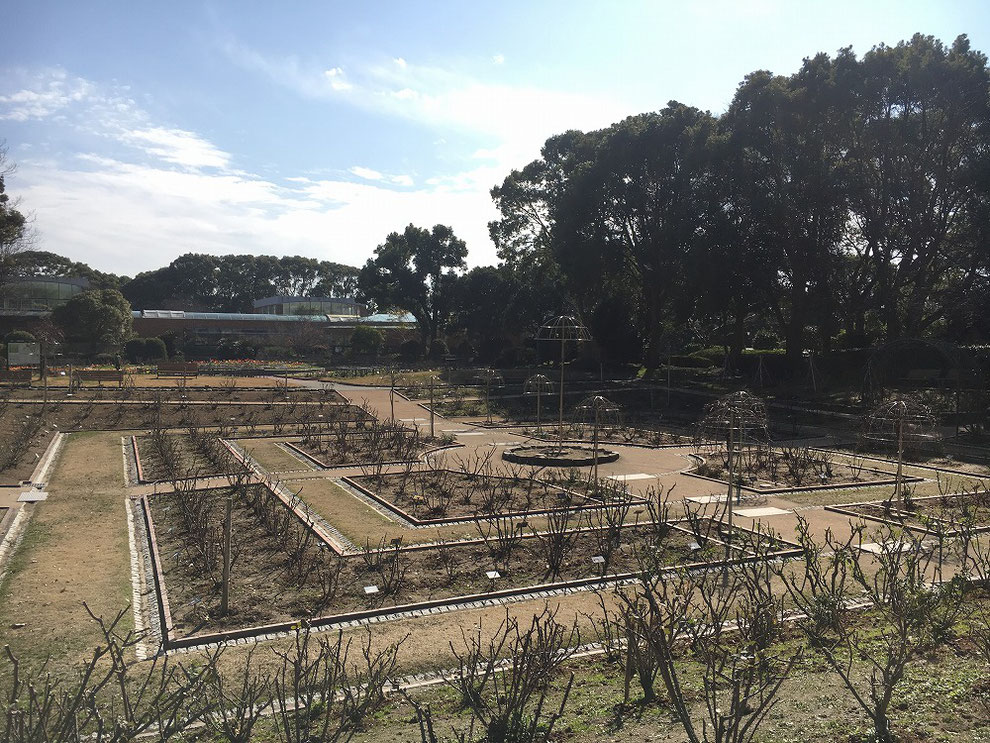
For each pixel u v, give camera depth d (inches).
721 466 737.0
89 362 1803.6
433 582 370.6
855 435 988.6
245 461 719.1
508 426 1120.2
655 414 1305.4
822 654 258.2
